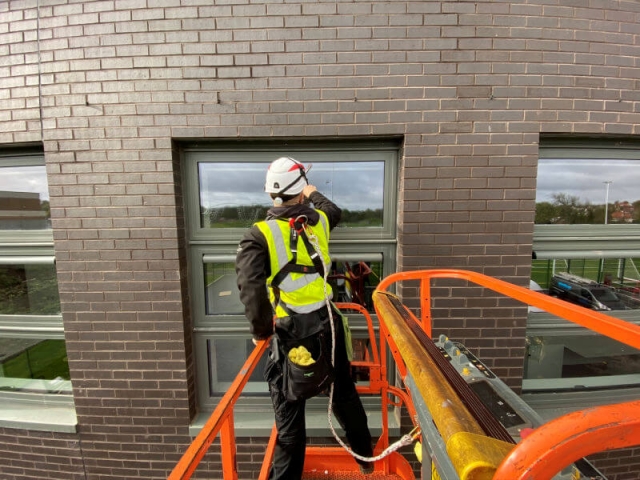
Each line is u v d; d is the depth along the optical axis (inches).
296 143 94.7
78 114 91.0
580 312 40.0
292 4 86.4
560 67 87.9
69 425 98.1
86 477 101.3
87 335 96.0
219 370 103.6
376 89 87.7
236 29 87.6
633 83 90.0
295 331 59.6
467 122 88.1
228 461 47.4
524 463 20.2
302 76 87.9
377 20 86.4
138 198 91.8
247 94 88.7
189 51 88.4
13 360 109.4
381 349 79.4
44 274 105.3
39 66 91.6
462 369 51.9
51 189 92.9
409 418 94.7
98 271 94.2
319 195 80.0
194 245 98.5
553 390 103.0
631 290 104.0
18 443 102.0
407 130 88.2
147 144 90.4
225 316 100.3
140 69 89.2
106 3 88.6
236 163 97.1
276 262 58.6
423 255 91.2
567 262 102.5
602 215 99.3
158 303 94.3
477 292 92.7
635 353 104.3
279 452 63.6
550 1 86.4
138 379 96.4
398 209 95.0
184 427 97.0
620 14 88.5
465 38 86.6
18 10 91.4
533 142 88.7
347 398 69.8
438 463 35.3
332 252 98.3
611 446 20.9
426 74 87.2
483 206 89.9
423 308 64.4
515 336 93.4
